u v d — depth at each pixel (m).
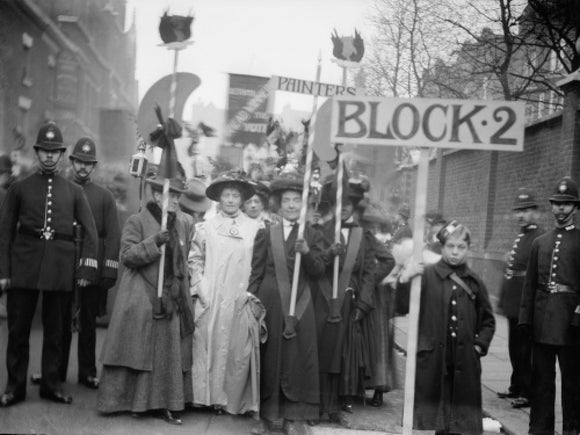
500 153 3.93
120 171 4.76
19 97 4.41
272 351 3.78
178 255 4.04
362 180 4.02
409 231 4.01
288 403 3.76
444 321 3.51
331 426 3.73
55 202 4.04
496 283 4.21
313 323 3.79
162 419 3.86
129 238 4.00
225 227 4.34
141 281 3.93
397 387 4.17
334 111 3.13
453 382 3.49
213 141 4.25
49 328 3.96
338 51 3.76
